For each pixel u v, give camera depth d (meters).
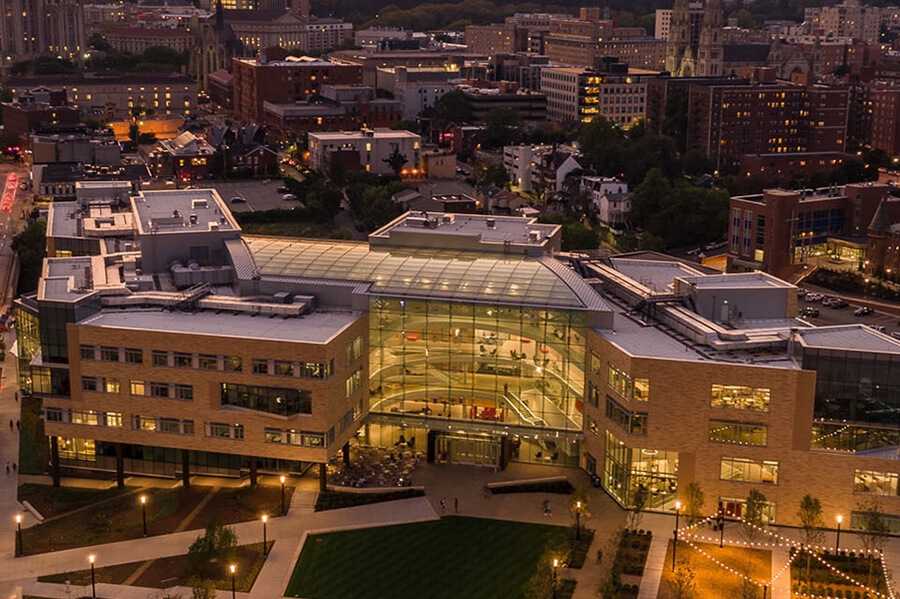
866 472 159.75
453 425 181.62
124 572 150.88
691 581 148.38
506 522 164.50
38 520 166.38
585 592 146.12
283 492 166.00
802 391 159.25
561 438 179.88
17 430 198.25
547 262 197.88
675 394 163.38
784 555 156.38
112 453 180.75
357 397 180.38
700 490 160.38
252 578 149.25
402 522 164.12
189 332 171.12
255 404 170.38
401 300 181.00
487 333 179.62
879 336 168.38
